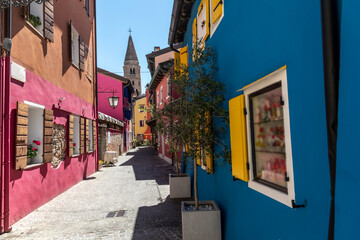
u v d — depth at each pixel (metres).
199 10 5.98
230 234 3.71
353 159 1.30
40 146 6.55
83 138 10.68
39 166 6.52
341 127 1.38
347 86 1.36
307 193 1.89
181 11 7.21
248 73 3.09
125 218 5.41
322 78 1.71
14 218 5.21
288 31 2.16
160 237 4.29
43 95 6.80
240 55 3.37
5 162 4.82
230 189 3.79
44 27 6.83
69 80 9.15
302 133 1.96
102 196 7.56
